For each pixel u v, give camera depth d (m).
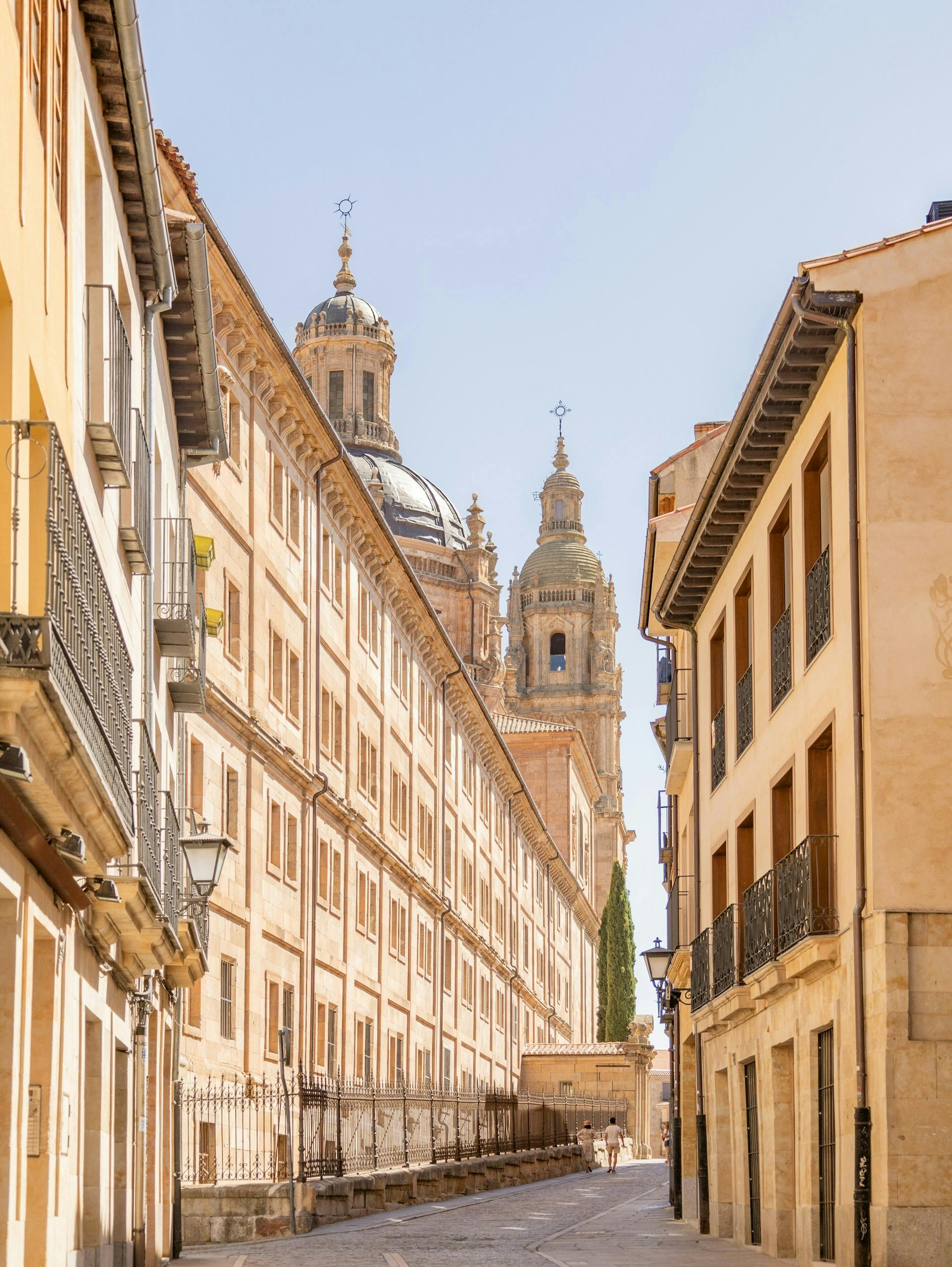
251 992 43.16
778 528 27.25
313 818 50.19
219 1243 31.59
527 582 168.12
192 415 27.52
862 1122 20.61
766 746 27.47
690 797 38.25
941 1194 19.89
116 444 17.39
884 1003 20.34
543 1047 97.12
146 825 21.06
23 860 13.94
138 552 20.38
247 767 43.50
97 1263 18.56
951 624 21.16
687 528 30.89
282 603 47.62
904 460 21.41
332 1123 48.81
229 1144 39.38
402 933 64.44
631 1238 31.75
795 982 24.92
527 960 99.62
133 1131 22.22
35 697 11.52
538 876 105.69
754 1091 29.33
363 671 58.47
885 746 20.97
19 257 13.37
